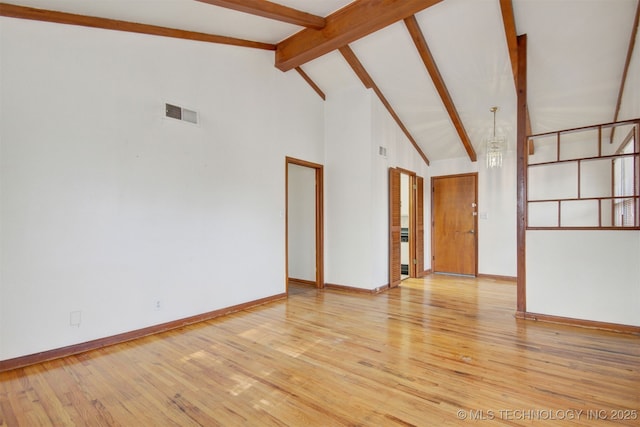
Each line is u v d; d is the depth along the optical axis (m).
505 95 4.59
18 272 2.51
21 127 2.52
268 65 4.48
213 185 3.81
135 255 3.14
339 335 3.18
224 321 3.64
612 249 3.27
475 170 6.34
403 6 3.15
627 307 3.20
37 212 2.59
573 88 4.34
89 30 2.87
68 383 2.28
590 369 2.45
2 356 2.45
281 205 4.68
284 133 4.72
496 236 6.12
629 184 4.50
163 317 3.33
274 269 4.55
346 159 5.16
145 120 3.22
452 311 3.99
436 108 5.15
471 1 3.35
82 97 2.82
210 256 3.76
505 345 2.92
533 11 3.38
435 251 6.79
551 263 3.55
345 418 1.88
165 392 2.16
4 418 1.89
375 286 4.97
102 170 2.94
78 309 2.79
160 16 3.04
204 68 3.73
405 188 7.14
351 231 5.10
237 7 2.93
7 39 2.46
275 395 2.12
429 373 2.40
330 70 4.86
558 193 5.65
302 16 3.47
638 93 3.52
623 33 3.48
